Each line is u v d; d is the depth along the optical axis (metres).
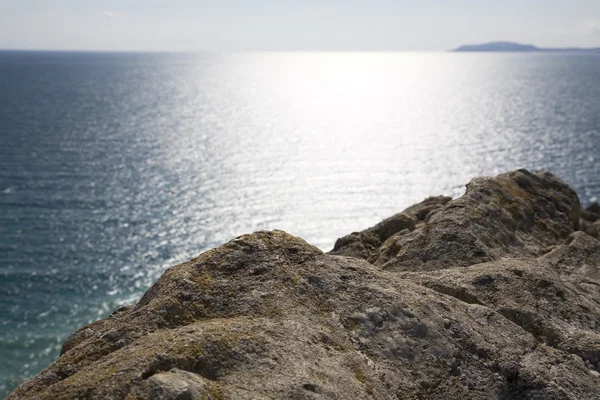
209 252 11.19
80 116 191.88
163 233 77.75
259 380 8.16
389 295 10.83
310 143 163.00
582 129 170.00
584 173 114.25
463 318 11.16
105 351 8.95
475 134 174.25
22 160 117.62
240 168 122.31
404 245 16.23
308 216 89.06
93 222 80.38
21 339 48.84
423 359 9.95
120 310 11.29
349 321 10.23
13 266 63.56
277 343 8.98
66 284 60.12
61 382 7.80
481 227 16.92
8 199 88.94
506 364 10.31
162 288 10.38
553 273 14.47
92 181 103.12
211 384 7.71
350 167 127.56
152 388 7.31
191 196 96.81
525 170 21.84
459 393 9.59
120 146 140.62
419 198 102.38
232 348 8.58
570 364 10.85
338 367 9.07
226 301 10.08
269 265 11.02
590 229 22.55
